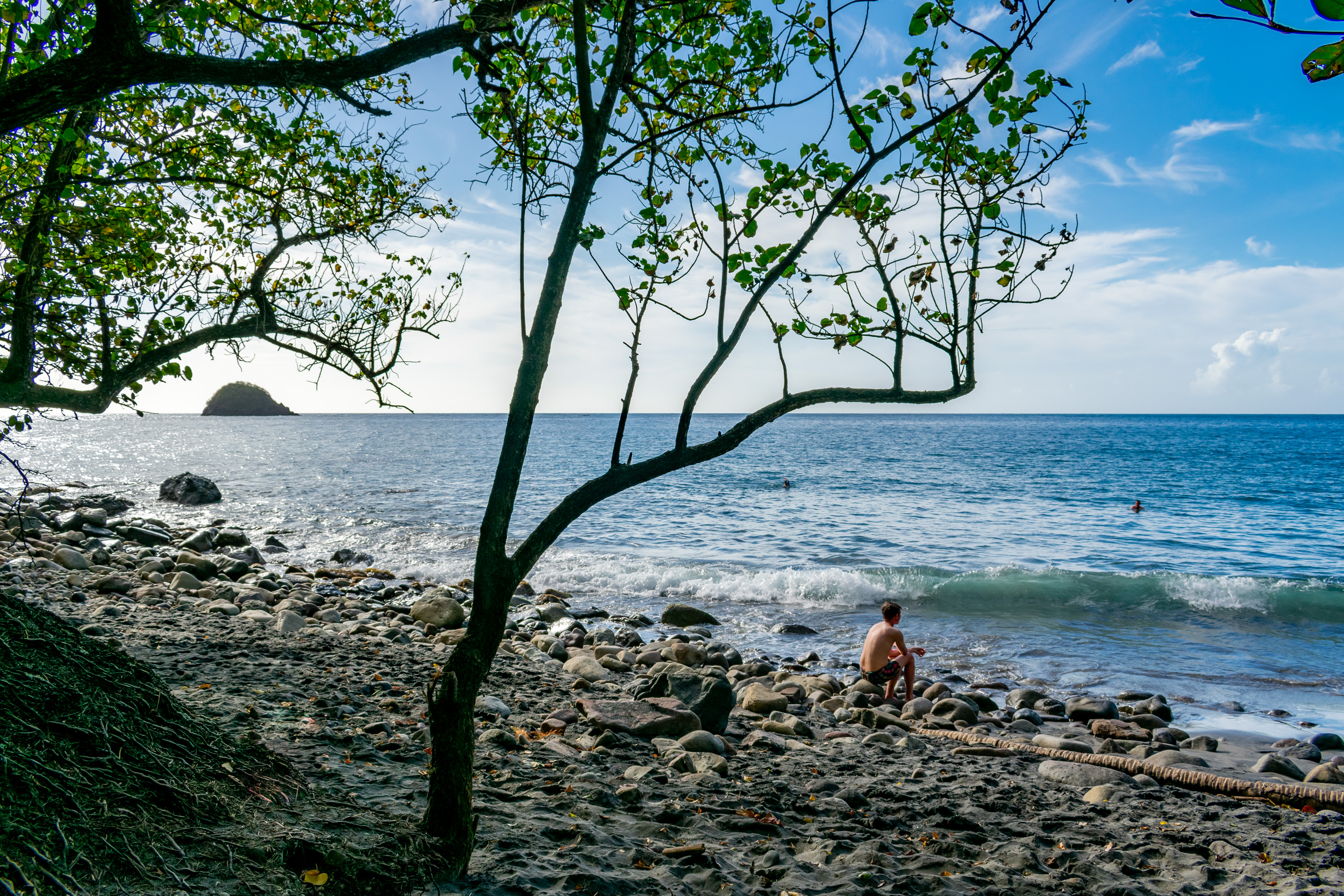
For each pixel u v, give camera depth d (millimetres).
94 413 5008
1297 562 21062
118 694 3686
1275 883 4914
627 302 3732
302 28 5234
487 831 4312
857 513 31031
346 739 5570
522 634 12773
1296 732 9406
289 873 2938
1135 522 28688
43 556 13688
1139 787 6938
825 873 4414
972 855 5008
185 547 18656
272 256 6387
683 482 44344
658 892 3838
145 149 5820
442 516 28953
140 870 2660
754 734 7785
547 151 4621
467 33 4262
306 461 58031
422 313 6309
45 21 4566
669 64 4543
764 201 3879
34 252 4746
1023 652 12984
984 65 3473
